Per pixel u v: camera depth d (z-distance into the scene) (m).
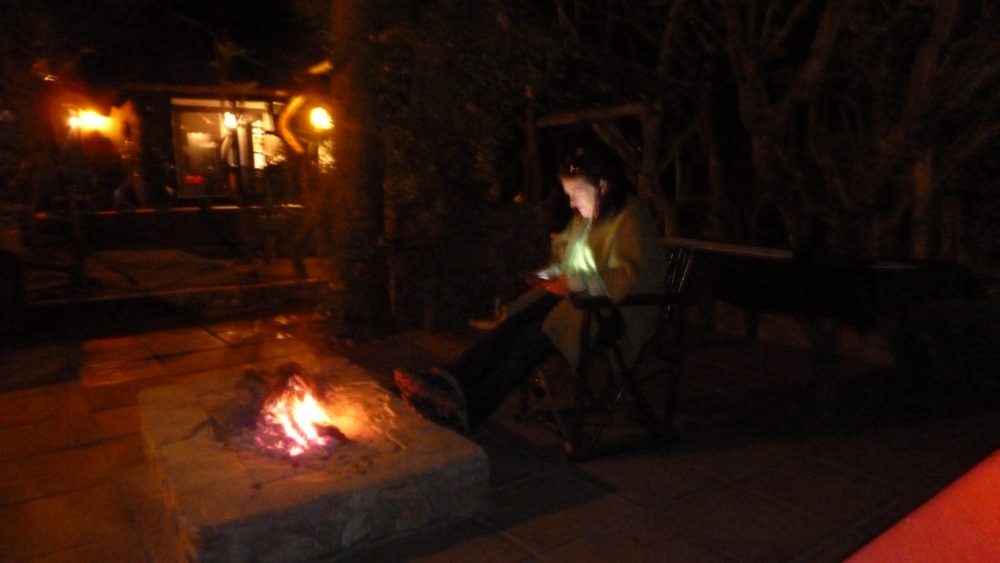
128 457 4.00
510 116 7.50
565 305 3.83
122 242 10.52
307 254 9.78
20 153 7.44
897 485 3.53
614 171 3.88
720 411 4.52
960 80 4.92
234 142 10.07
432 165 6.09
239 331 6.73
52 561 3.02
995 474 1.86
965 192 6.09
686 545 3.04
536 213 6.83
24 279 6.69
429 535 3.13
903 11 5.36
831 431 4.18
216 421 3.65
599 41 7.84
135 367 5.66
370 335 6.22
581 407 3.75
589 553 2.99
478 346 3.97
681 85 7.01
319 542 2.88
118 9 10.32
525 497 3.46
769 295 4.61
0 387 5.20
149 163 11.62
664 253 3.85
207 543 2.66
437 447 3.34
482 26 5.80
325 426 3.44
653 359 5.56
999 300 4.92
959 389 4.79
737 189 7.48
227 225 11.06
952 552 1.68
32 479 3.75
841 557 2.94
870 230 5.28
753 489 3.52
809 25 7.08
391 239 6.32
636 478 3.64
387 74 5.99
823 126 6.64
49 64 8.15
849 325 4.15
